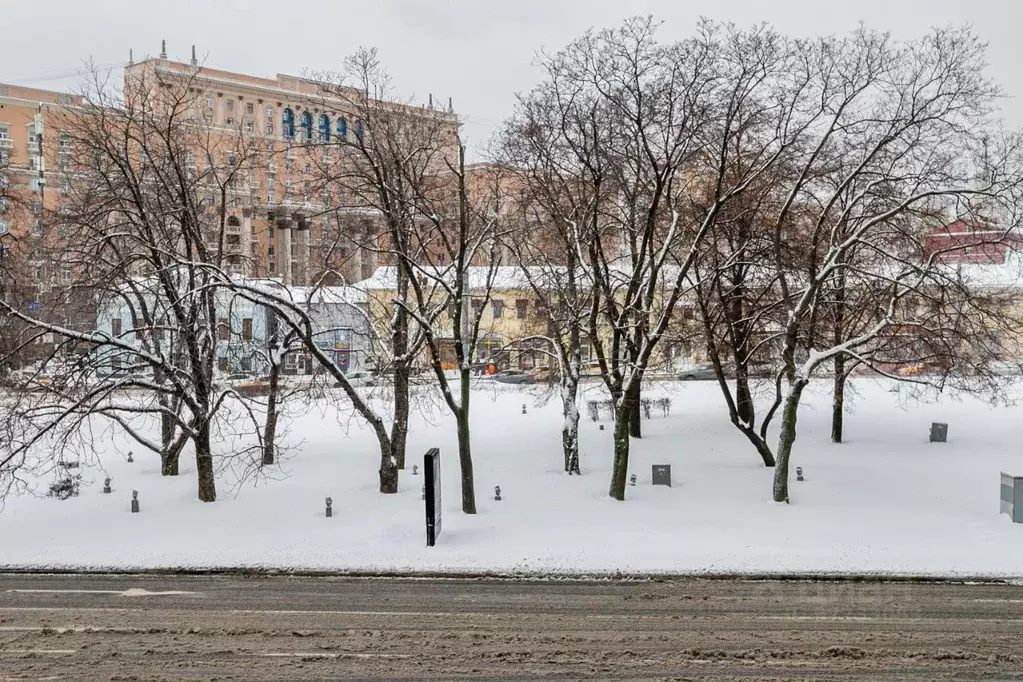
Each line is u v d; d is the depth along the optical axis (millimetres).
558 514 24469
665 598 18016
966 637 15562
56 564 20453
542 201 31609
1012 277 41281
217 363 36094
